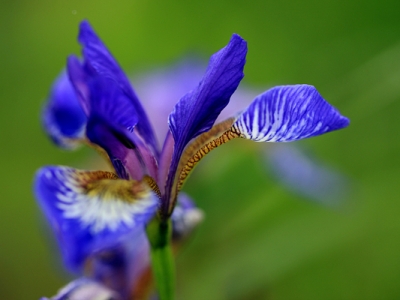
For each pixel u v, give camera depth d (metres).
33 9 0.54
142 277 0.30
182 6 0.52
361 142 0.45
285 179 0.41
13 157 0.51
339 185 0.41
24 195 0.51
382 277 0.42
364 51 0.48
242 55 0.25
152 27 0.53
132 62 0.53
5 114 0.52
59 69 0.54
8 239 0.50
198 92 0.25
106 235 0.24
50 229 0.33
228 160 0.41
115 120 0.25
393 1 0.46
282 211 0.43
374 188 0.44
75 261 0.24
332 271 0.42
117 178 0.25
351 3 0.48
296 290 0.42
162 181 0.26
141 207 0.24
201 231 0.41
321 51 0.49
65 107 0.30
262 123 0.25
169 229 0.26
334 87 0.46
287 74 0.50
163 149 0.26
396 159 0.44
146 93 0.42
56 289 0.49
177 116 0.25
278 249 0.40
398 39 0.46
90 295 0.29
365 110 0.40
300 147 0.42
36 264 0.49
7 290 0.49
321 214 0.41
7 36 0.53
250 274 0.40
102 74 0.26
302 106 0.24
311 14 0.49
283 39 0.50
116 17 0.54
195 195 0.41
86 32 0.26
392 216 0.43
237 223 0.42
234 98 0.41
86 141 0.29
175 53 0.53
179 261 0.41
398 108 0.43
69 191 0.25
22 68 0.53
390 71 0.39
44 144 0.51
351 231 0.41
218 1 0.51
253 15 0.51
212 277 0.40
